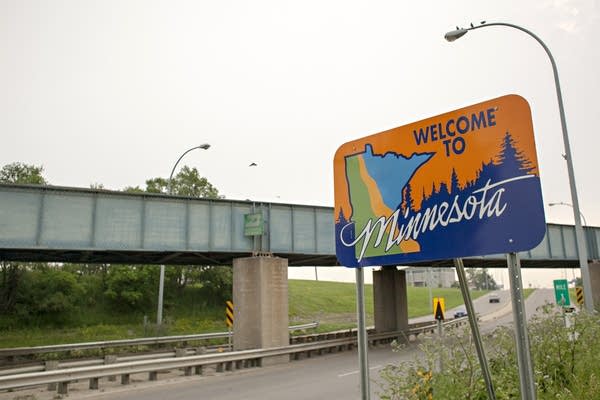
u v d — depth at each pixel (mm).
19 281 35875
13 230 17922
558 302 17109
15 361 20672
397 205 3836
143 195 20609
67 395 13461
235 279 22375
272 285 22094
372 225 3963
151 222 20688
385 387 11852
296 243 23828
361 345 3953
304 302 56594
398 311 32125
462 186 3508
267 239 23141
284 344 21828
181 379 16312
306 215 24469
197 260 26656
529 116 3289
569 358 7559
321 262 30844
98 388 14531
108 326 36188
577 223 19484
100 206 19703
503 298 89500
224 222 22453
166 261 26781
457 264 3625
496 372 6945
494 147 3400
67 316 36438
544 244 33812
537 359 7328
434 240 3588
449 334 7477
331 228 25062
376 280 32469
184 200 21656
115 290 39969
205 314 43125
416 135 3809
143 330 34875
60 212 18875
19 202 18219
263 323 21375
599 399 5711
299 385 14320
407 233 3744
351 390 12977
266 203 23469
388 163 3939
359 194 4082
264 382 15227
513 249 3215
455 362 6352
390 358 20484
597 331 8688
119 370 14828
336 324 45438
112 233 19734
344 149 4238
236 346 21766
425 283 125312
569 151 19984
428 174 3695
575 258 35312
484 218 3369
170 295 43406
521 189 3242
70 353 23375
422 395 5926
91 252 21297
